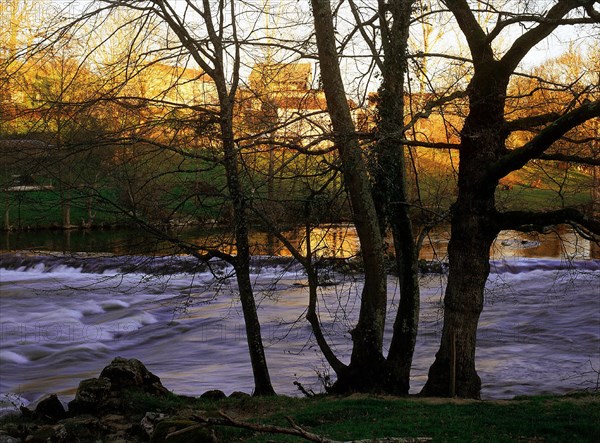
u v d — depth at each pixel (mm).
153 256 14602
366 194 13773
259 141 12945
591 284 29641
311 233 15961
